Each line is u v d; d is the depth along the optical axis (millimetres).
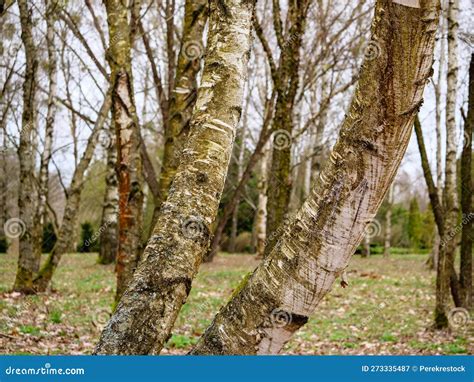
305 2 7777
